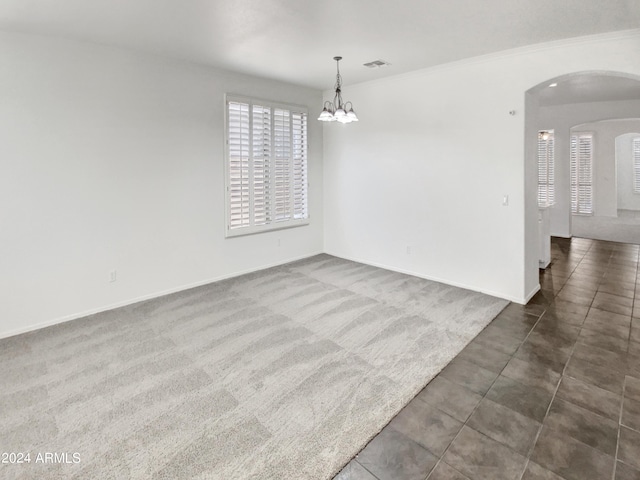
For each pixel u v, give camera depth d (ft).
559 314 12.59
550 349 10.22
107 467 6.34
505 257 13.94
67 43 11.75
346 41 11.98
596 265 18.69
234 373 9.20
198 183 15.48
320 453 6.63
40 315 11.93
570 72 11.84
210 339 11.02
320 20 10.28
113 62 12.74
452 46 12.50
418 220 16.66
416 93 15.97
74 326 12.01
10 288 11.33
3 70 10.73
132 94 13.29
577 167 31.73
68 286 12.43
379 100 17.48
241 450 6.71
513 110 13.16
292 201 19.24
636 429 7.13
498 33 11.28
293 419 7.52
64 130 11.92
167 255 14.84
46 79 11.45
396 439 6.96
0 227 11.03
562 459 6.44
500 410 7.73
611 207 32.48
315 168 20.36
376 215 18.42
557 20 10.23
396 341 10.77
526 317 12.39
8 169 11.02
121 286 13.67
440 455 6.56
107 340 11.00
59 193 12.00
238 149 16.55
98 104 12.54
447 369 9.30
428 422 7.40
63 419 7.55
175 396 8.29
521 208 13.35
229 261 16.98
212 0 9.05
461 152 14.79
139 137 13.62
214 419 7.53
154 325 12.03
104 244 13.12
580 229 28.25
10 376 9.13
